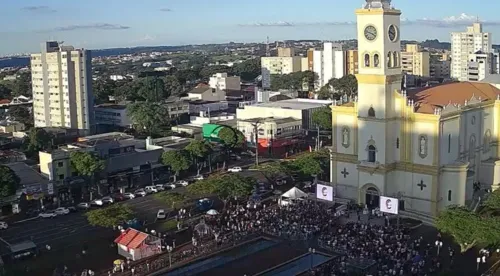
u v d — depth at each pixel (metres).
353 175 135.62
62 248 110.00
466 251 99.69
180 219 124.12
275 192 142.12
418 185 124.62
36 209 137.88
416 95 133.62
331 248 102.12
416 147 123.81
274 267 96.44
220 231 113.94
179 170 160.25
